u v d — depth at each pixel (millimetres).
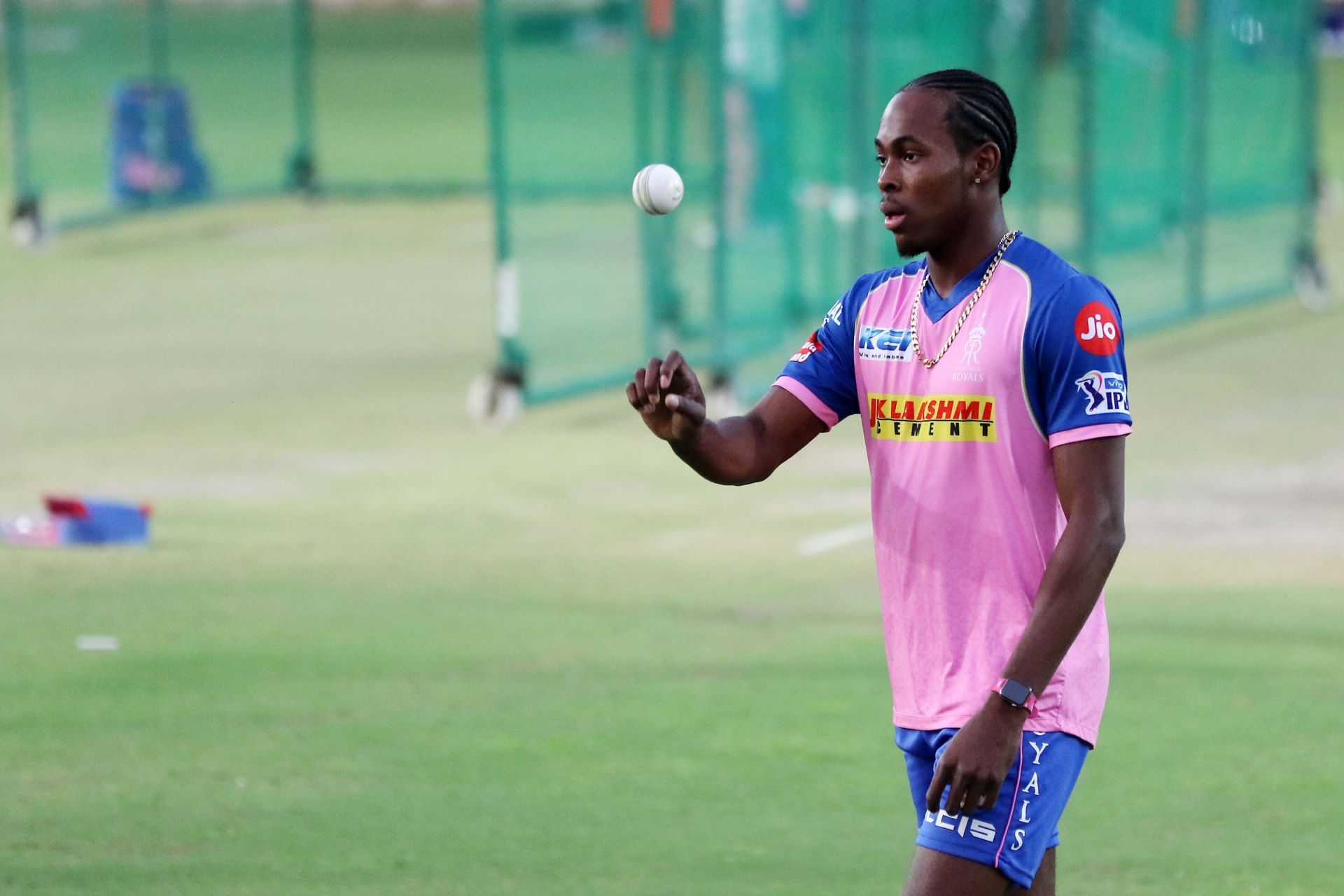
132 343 63812
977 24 62188
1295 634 31047
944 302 14195
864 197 58844
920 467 14211
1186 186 70375
